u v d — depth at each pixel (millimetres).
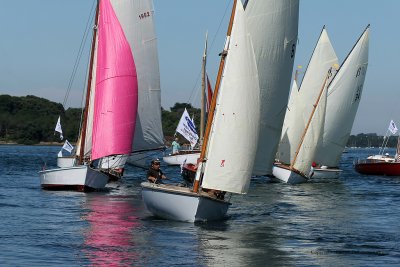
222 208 28031
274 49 34875
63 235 24266
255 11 33969
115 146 42344
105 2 43219
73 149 62500
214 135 26328
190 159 74438
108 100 42438
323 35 58656
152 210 28016
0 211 30922
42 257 20469
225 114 26281
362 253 22469
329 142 63219
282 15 34719
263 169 36031
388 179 62469
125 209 32000
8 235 24141
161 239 23734
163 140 55625
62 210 31500
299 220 30391
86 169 40000
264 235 25562
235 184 26484
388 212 34250
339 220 30734
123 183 48688
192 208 26719
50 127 182000
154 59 54625
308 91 58500
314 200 40219
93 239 23547
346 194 44938
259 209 34469
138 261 20250
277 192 45250
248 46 26266
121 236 24188
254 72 26359
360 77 63625
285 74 35719
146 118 54562
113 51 42625
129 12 53625
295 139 58250
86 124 44406
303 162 55219
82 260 20172
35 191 40594
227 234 25328
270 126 35781
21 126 182125
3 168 68438
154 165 30344
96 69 43219
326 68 58938
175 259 20625
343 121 63531
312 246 23578
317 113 55625
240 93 26219
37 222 27469
